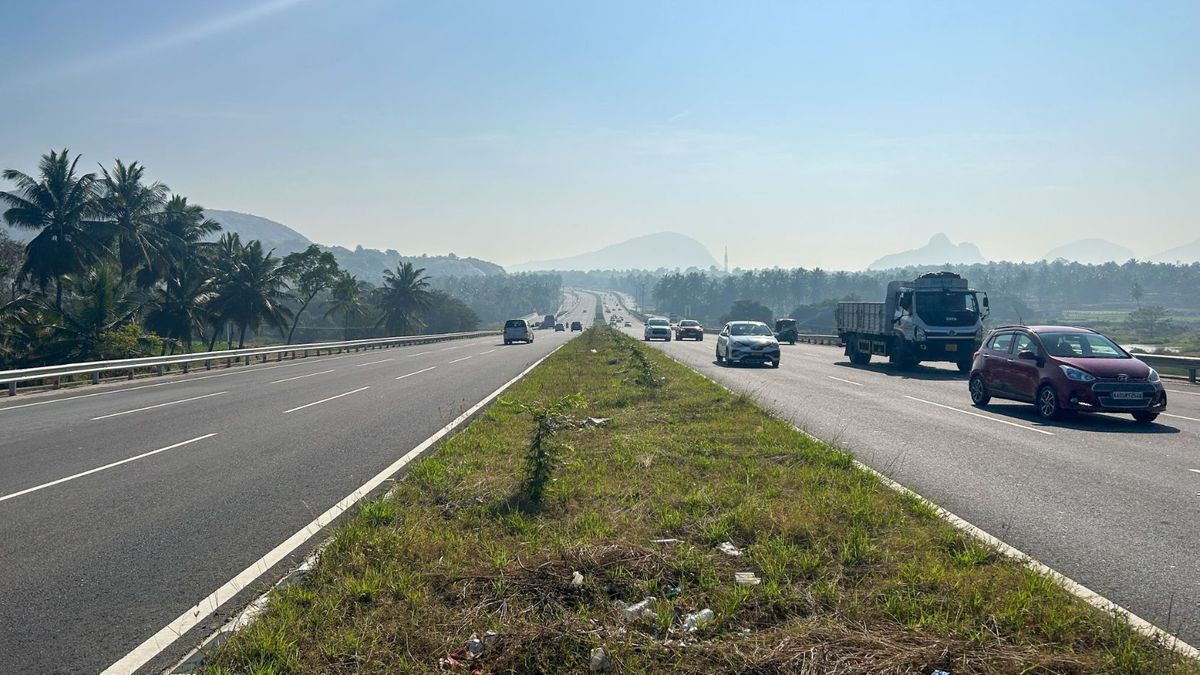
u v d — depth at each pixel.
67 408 18.16
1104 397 13.56
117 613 5.15
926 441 11.92
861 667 3.98
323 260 69.12
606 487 8.31
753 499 7.45
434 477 8.95
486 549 6.15
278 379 26.33
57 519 7.61
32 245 43.69
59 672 4.31
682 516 7.02
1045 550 6.30
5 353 34.59
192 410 17.19
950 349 27.05
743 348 30.02
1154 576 5.69
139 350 37.34
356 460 10.70
